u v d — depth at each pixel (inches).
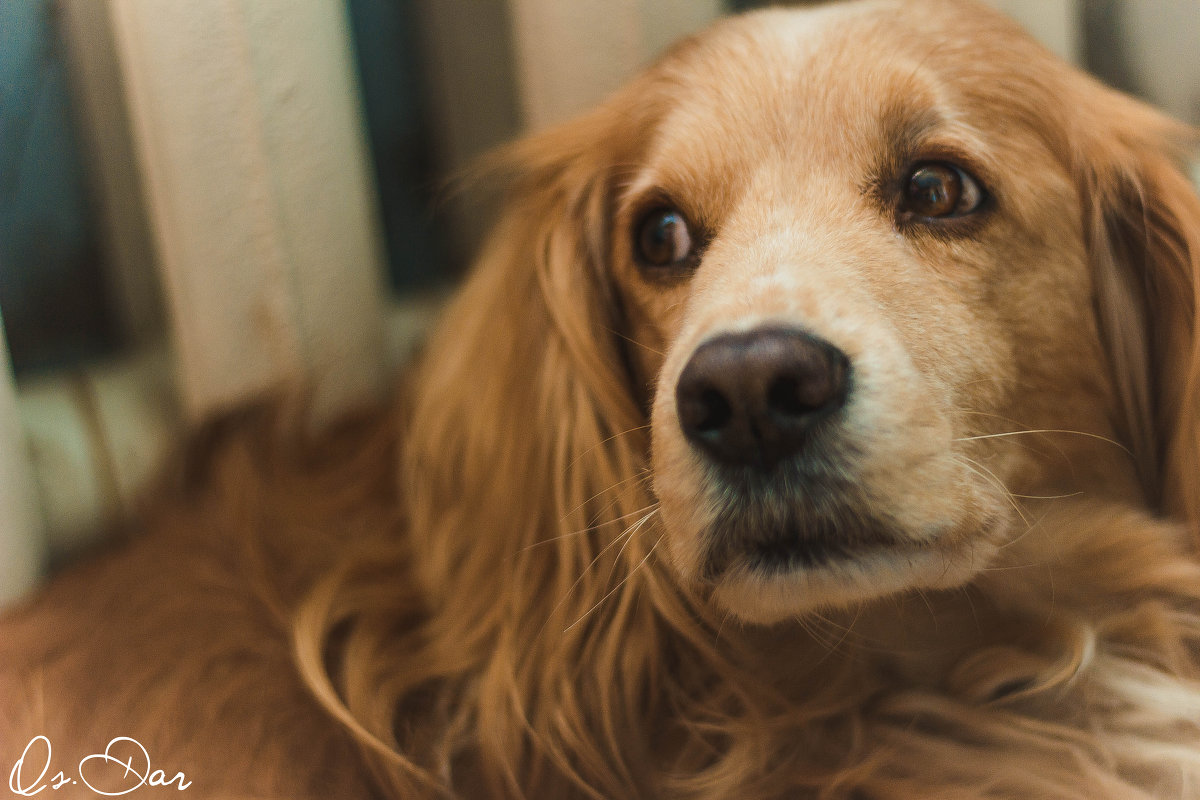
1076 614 38.8
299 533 49.2
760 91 37.2
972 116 36.0
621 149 42.8
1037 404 37.5
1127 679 38.0
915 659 40.1
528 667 40.4
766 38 39.0
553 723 39.3
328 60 51.3
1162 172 40.8
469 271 53.3
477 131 65.4
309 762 38.0
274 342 52.5
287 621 43.6
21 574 46.8
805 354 28.1
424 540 45.9
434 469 46.6
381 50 65.3
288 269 51.8
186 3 46.6
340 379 55.4
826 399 28.5
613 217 43.8
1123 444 41.0
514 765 38.9
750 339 28.3
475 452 45.3
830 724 40.0
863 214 34.8
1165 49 53.7
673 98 40.1
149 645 42.4
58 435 52.4
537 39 52.7
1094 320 39.4
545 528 43.3
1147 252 40.9
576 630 40.3
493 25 63.9
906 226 35.0
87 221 59.5
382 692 40.3
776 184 35.8
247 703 39.9
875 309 31.3
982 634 39.9
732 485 30.0
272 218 50.6
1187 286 40.1
